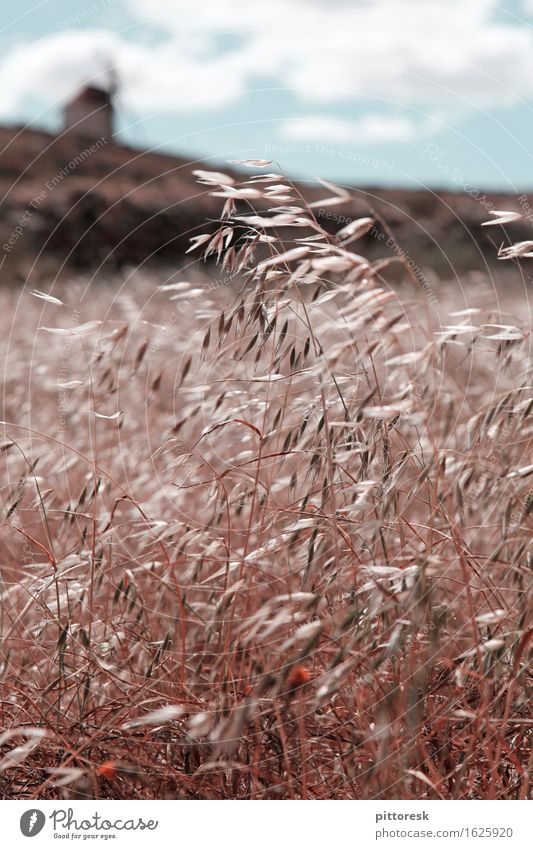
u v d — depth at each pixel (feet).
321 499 4.31
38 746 4.25
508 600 4.38
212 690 4.24
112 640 4.43
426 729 4.28
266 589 4.56
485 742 4.16
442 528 4.47
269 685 3.89
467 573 4.26
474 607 4.39
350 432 4.29
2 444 4.63
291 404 4.45
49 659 4.43
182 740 4.26
